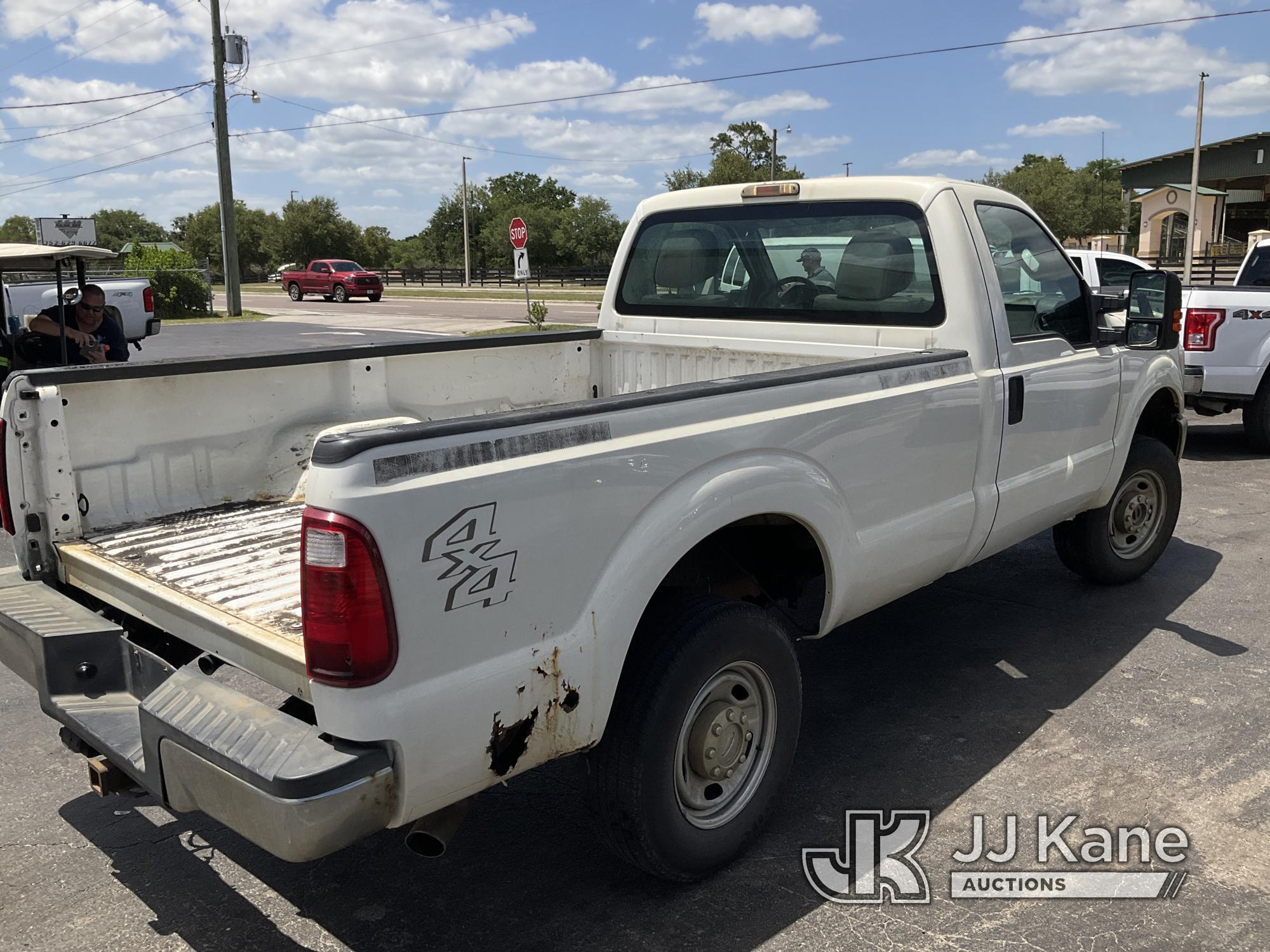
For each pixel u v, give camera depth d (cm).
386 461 204
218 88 2872
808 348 420
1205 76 2936
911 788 346
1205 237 4084
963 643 471
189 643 260
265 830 204
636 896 290
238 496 365
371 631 203
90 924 281
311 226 7844
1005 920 277
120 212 9244
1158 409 539
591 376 503
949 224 375
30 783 363
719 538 310
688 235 465
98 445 322
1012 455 394
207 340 2173
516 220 2158
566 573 238
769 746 306
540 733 238
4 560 637
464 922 280
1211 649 459
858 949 266
